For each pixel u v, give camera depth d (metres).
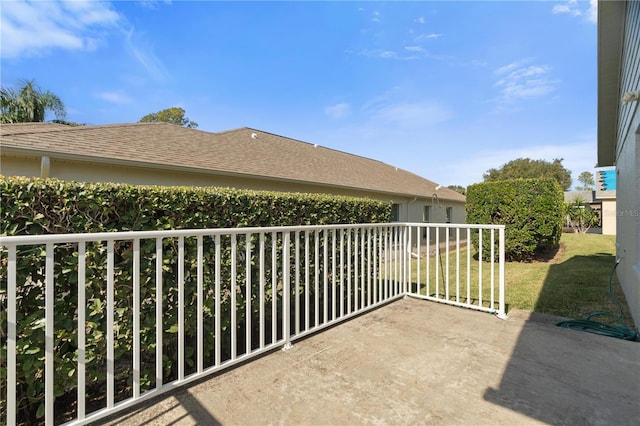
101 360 1.95
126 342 1.97
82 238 1.63
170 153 6.64
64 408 1.99
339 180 10.27
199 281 2.16
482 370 2.32
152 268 2.12
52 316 1.57
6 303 1.59
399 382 2.15
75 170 5.27
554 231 8.32
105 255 1.91
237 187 7.44
